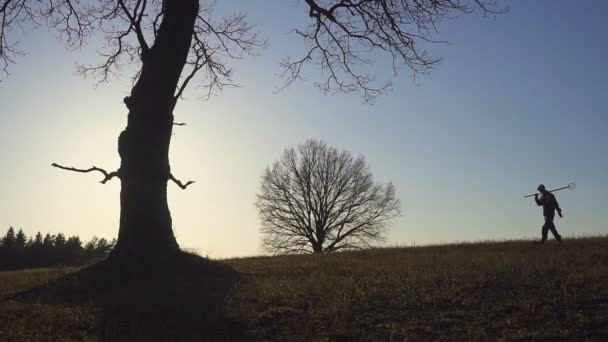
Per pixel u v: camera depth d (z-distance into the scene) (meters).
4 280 13.68
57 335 8.27
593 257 15.25
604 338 7.55
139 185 13.28
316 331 8.32
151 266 12.74
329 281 11.70
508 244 21.59
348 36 17.59
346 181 47.56
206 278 12.39
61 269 16.05
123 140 13.59
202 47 18.11
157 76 13.81
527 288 10.42
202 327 8.66
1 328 8.54
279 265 15.97
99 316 9.20
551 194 19.80
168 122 13.92
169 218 13.62
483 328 8.14
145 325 8.73
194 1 14.34
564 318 8.43
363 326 8.52
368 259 17.55
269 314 9.14
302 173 47.56
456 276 11.66
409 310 9.26
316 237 47.47
